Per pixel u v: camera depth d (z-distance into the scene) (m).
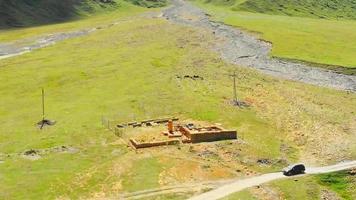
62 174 93.75
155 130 113.75
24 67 169.12
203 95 137.12
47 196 86.25
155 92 138.62
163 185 90.25
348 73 163.12
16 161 98.88
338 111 129.88
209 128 113.19
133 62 171.00
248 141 109.19
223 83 149.75
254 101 135.00
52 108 127.62
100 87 144.00
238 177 93.75
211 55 184.62
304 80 157.50
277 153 104.44
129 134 111.38
